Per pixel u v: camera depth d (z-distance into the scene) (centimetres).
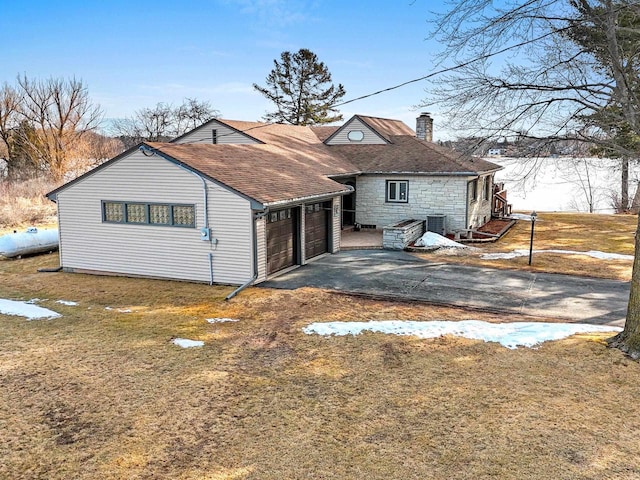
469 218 2130
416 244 1895
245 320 1102
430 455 595
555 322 1056
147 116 4878
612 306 1167
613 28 859
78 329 1055
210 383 792
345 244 1930
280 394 754
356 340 965
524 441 618
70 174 4112
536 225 2477
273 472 566
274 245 1492
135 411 705
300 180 1659
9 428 661
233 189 1341
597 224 2503
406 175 2130
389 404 719
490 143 1065
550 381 776
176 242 1456
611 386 754
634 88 983
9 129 4169
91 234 1586
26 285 1461
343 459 590
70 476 561
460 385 771
